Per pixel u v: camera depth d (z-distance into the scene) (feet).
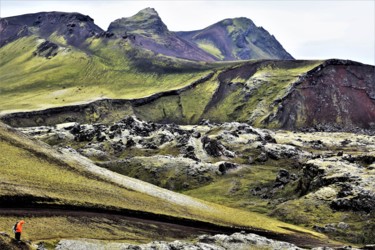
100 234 278.46
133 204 352.08
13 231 215.92
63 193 314.76
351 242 429.38
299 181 621.31
